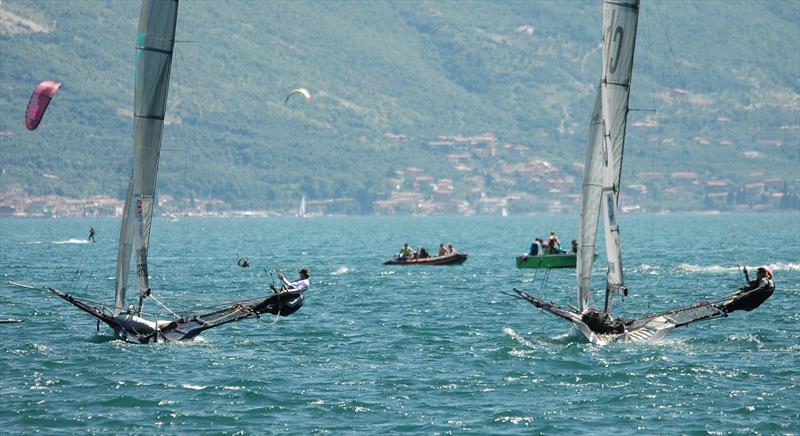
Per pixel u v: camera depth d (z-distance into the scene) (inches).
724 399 4739.2
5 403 4682.6
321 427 4352.9
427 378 5201.8
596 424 4387.3
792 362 5477.4
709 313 6294.3
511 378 5187.0
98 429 4325.8
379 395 4854.8
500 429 4320.9
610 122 6023.6
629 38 5999.0
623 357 5654.5
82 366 5428.2
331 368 5442.9
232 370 5359.3
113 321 6146.7
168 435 4247.0
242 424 4392.2
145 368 5393.7
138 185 6063.0
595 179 6205.7
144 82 5949.8
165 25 5940.0
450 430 4308.6
